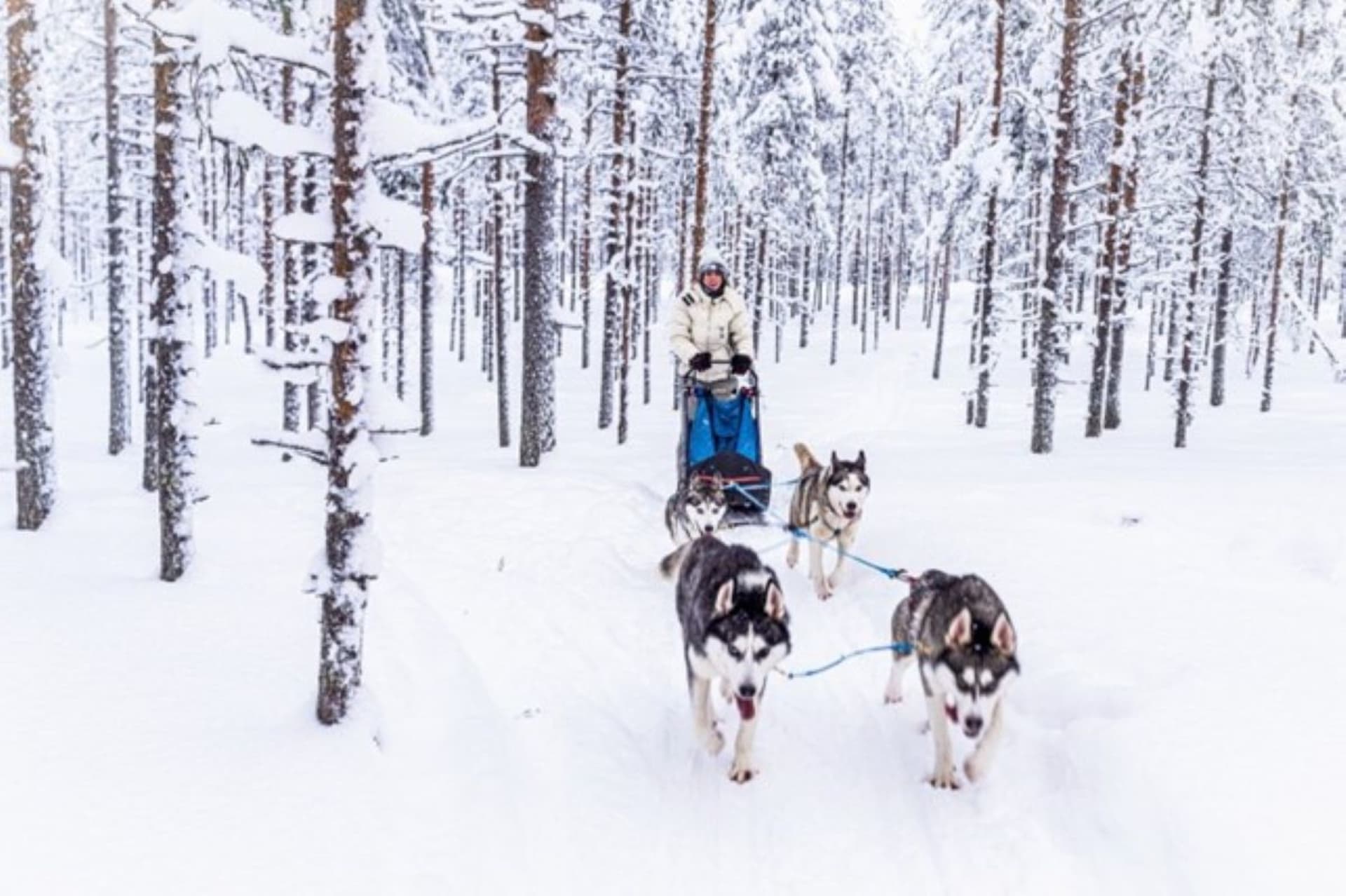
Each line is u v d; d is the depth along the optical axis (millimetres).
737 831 5340
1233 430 23172
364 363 5320
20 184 10055
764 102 31938
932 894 4727
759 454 11602
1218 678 5984
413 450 17750
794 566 10297
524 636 7871
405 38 18953
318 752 5141
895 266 59688
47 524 10453
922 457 17531
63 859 3982
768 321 40719
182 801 4551
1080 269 28422
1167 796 4719
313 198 15711
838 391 33719
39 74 9930
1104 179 20250
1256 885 3979
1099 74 19750
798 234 36281
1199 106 20875
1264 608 7480
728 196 30062
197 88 5977
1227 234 25781
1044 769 5664
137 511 11469
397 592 8289
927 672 5715
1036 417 18031
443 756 5398
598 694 6953
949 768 5672
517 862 4727
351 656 5492
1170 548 9469
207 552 9258
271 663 6395
